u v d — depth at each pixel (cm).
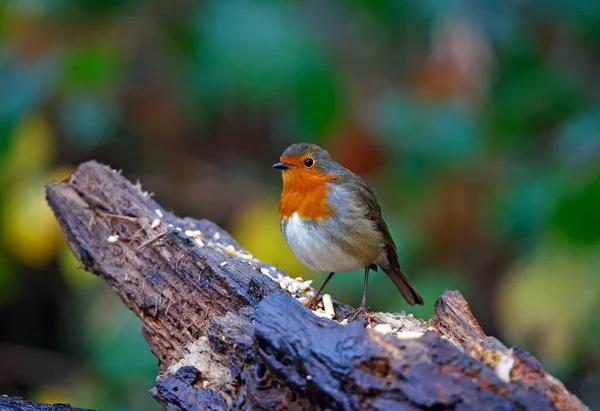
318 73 959
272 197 1112
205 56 966
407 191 1053
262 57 950
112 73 984
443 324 632
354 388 473
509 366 483
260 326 520
